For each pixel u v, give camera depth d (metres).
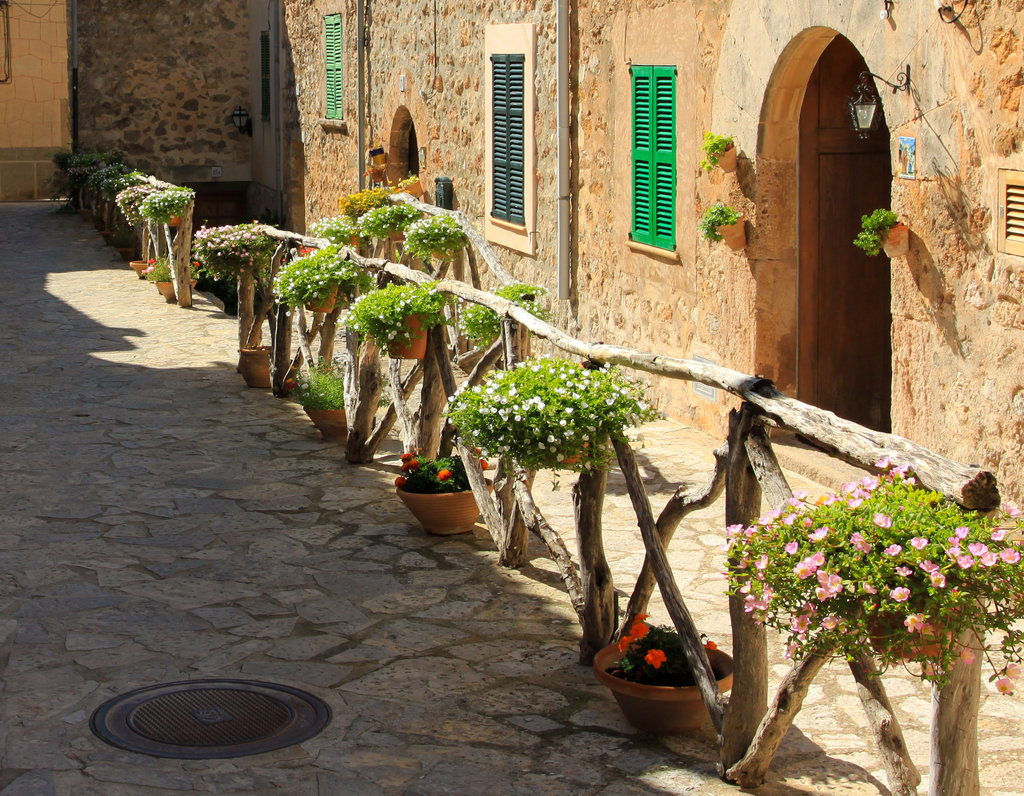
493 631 4.61
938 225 5.39
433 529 5.73
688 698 3.68
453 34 11.57
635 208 8.27
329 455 7.26
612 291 8.80
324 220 10.90
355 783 3.44
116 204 16.62
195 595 4.96
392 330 6.13
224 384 9.35
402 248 11.90
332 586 5.07
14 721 3.81
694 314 7.67
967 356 5.25
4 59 21.62
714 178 7.28
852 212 6.98
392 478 6.75
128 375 9.66
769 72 6.56
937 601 2.56
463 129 11.49
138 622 4.66
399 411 6.66
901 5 5.50
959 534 2.59
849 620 2.65
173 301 13.38
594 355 4.52
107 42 21.39
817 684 4.14
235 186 22.61
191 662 4.30
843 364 7.11
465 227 9.30
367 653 4.39
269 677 4.18
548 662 4.33
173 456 7.21
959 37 5.11
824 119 6.84
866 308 7.07
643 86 8.03
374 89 14.36
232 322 12.23
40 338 11.20
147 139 21.81
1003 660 4.24
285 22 18.77
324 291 7.67
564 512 6.12
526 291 6.23
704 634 4.12
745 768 3.38
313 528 5.86
